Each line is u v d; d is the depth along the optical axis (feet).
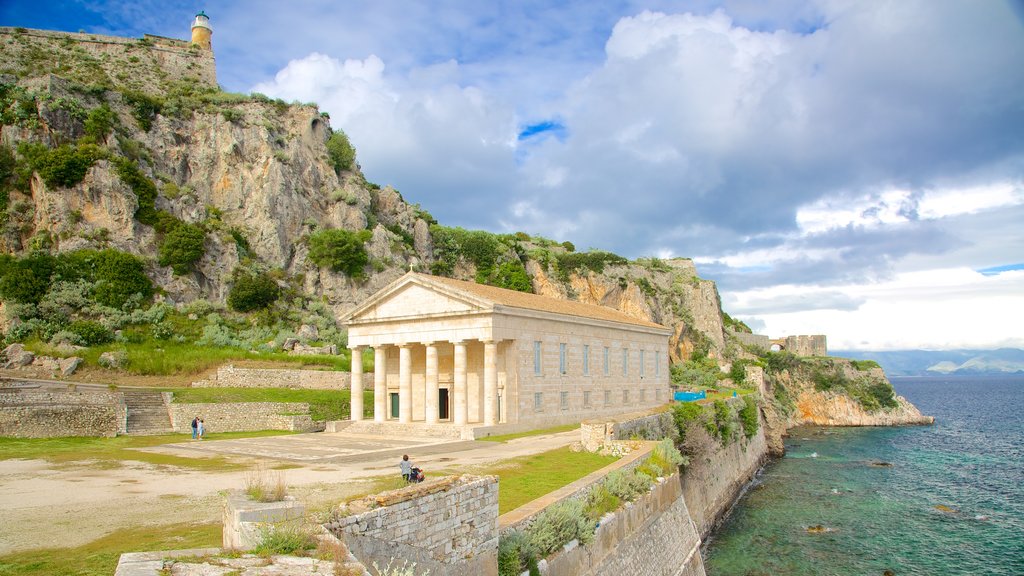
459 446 152.56
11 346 218.18
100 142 294.87
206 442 161.89
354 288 320.29
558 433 179.52
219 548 41.39
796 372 480.23
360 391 207.10
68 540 64.49
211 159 331.16
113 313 251.80
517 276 412.36
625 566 89.76
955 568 143.95
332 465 122.83
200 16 427.33
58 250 263.70
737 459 224.94
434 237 411.75
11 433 154.71
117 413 170.91
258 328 279.90
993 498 209.36
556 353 203.72
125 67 376.07
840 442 355.15
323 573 37.65
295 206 330.75
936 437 381.40
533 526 71.41
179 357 232.32
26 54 357.20
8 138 282.36
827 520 181.37
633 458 117.91
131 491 93.91
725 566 143.23
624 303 446.19
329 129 381.40
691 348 464.65
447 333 187.42
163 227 288.92
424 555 52.31
